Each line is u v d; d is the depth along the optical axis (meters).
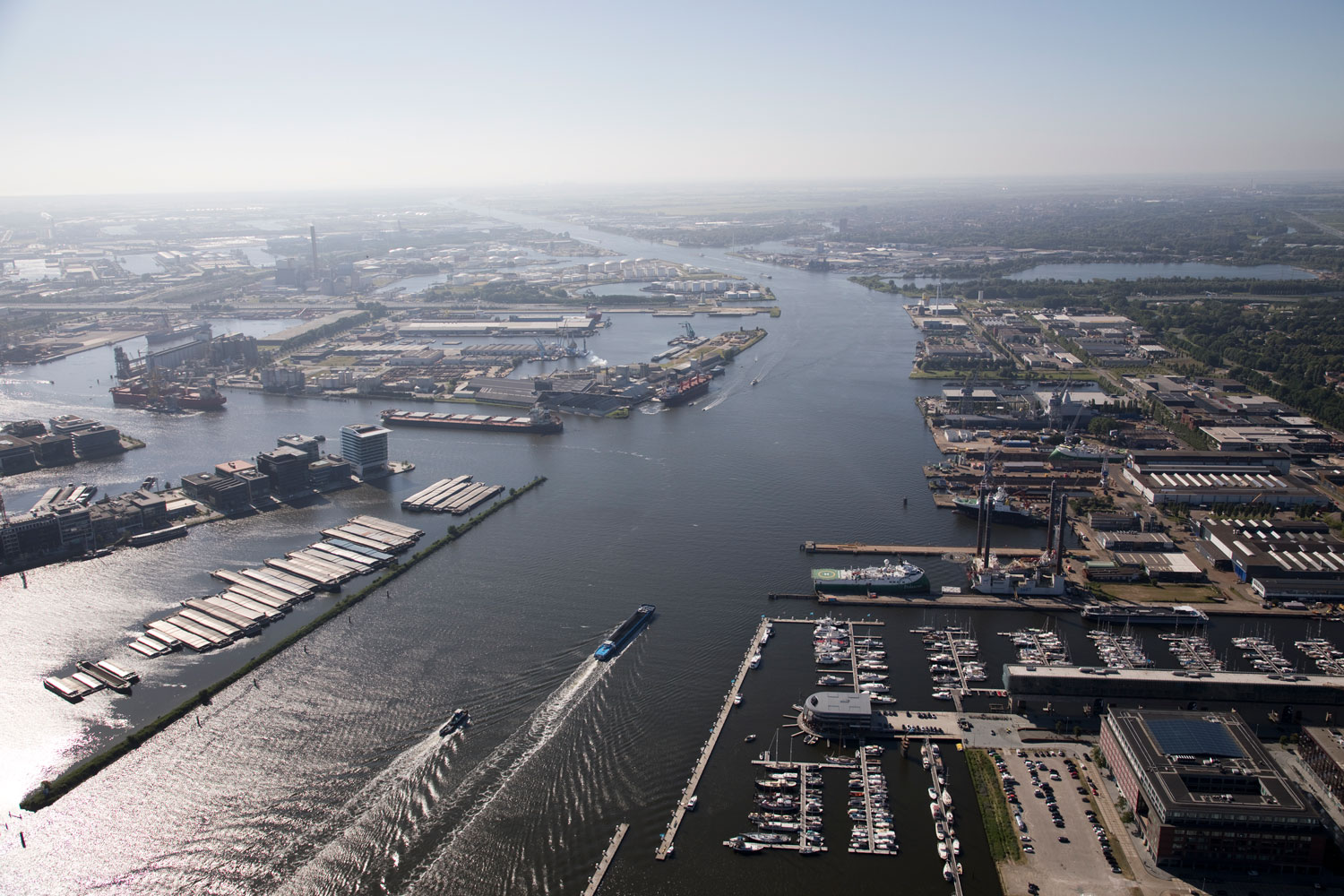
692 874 193.50
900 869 193.50
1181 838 191.25
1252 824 188.75
